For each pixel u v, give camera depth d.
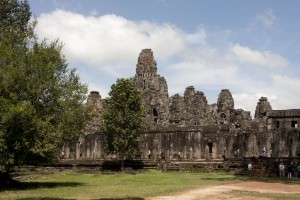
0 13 51.84
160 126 99.06
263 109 111.19
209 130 90.62
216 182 46.16
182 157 80.50
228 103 119.44
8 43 41.72
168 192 34.88
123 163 73.69
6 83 38.59
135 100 74.25
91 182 49.16
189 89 124.06
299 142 74.06
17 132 38.28
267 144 77.19
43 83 41.03
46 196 33.16
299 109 89.94
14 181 46.31
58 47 44.19
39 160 44.09
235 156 78.38
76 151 87.69
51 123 42.78
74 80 46.00
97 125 92.94
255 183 44.91
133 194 33.47
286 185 42.78
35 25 43.31
